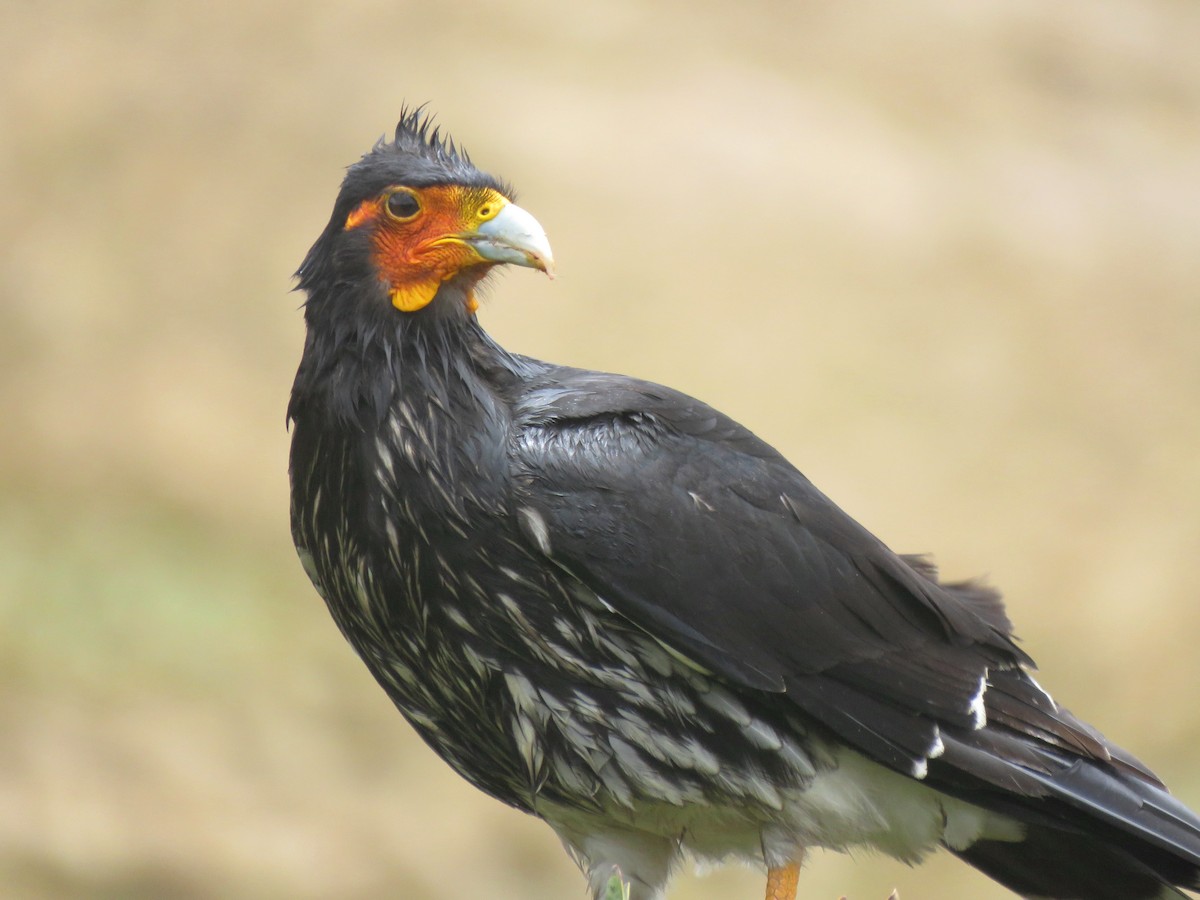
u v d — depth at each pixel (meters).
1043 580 15.13
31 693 14.46
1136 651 14.92
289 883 13.44
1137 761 7.04
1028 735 6.89
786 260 16.94
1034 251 17.70
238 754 14.33
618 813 7.02
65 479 16.17
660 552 6.57
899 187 17.95
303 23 19.23
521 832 14.03
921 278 17.14
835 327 16.48
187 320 17.17
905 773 6.73
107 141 18.38
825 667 6.72
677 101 18.55
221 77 18.80
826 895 13.35
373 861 13.72
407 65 18.62
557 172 17.30
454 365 6.72
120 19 19.45
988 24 20.50
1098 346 16.92
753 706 6.74
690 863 7.40
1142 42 20.78
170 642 15.09
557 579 6.58
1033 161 18.89
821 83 19.30
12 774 13.83
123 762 14.08
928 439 15.80
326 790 14.20
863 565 6.89
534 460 6.59
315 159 18.02
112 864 13.30
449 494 6.56
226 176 18.00
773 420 15.63
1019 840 7.13
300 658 15.16
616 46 19.16
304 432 6.83
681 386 15.78
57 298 17.33
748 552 6.69
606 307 16.28
